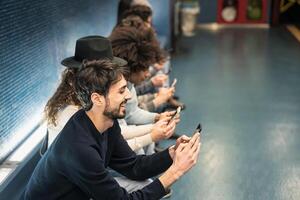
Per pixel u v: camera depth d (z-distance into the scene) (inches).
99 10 140.4
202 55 234.4
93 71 50.5
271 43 263.9
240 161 112.5
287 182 102.0
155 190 56.4
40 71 86.7
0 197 60.0
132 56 83.8
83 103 52.3
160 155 64.6
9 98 72.3
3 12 68.1
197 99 161.9
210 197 95.9
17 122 76.4
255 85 179.3
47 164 53.1
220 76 192.7
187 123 138.2
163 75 118.6
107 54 67.4
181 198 95.7
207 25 326.3
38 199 54.7
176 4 255.8
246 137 127.5
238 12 322.7
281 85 178.9
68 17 104.2
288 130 132.3
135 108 90.6
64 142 51.5
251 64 213.8
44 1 86.7
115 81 50.7
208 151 118.2
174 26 241.0
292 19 333.7
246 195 96.5
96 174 51.2
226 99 161.8
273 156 115.0
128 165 65.4
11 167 69.2
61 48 99.7
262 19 322.3
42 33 86.6
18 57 75.2
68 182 52.9
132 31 88.0
